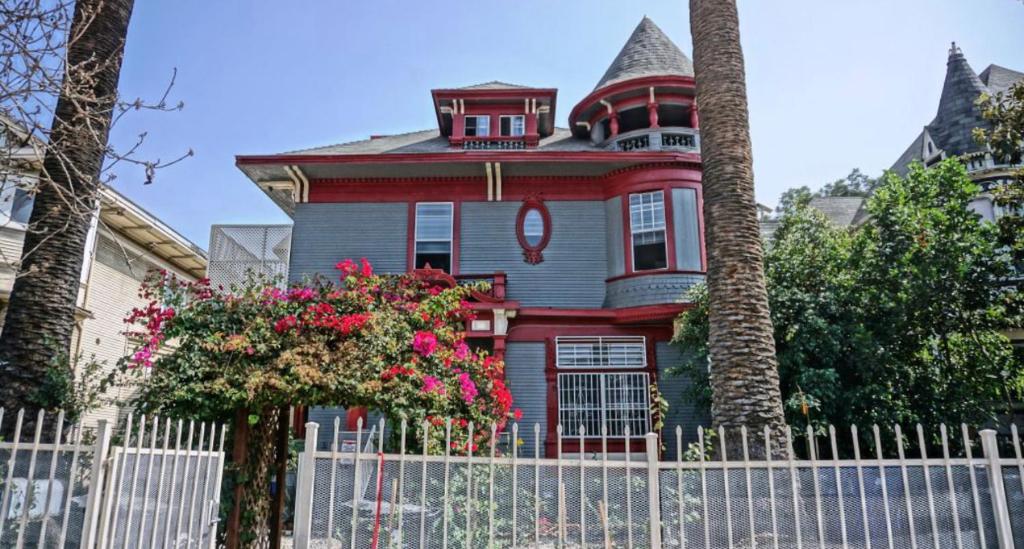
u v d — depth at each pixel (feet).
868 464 16.47
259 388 21.18
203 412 21.39
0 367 21.85
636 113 56.39
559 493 16.10
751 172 27.22
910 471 16.42
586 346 47.01
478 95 55.42
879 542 15.90
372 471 16.67
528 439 45.11
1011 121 38.09
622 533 16.08
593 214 50.70
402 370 24.02
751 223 25.91
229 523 21.04
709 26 29.58
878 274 39.34
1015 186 39.19
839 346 36.04
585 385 46.29
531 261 49.60
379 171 50.26
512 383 46.21
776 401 23.15
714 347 24.54
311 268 49.21
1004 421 44.55
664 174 49.19
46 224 23.25
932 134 66.74
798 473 16.49
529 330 47.14
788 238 43.14
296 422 42.80
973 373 38.60
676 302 45.96
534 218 50.62
